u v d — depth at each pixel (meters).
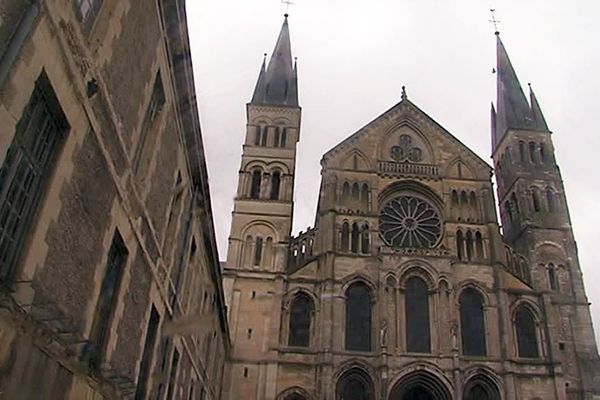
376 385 52.31
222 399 51.25
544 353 55.06
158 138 21.39
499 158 73.31
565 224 63.31
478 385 53.69
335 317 55.03
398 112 67.94
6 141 10.59
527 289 58.31
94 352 16.27
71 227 13.85
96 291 15.62
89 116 14.28
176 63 22.56
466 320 56.44
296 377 52.84
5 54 10.45
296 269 58.16
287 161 64.31
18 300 11.36
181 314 28.16
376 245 59.09
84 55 13.70
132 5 17.05
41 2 11.35
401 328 54.94
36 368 12.19
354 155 64.62
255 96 69.62
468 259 59.34
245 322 55.16
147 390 22.16
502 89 76.06
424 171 64.25
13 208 11.54
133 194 18.52
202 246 33.94
